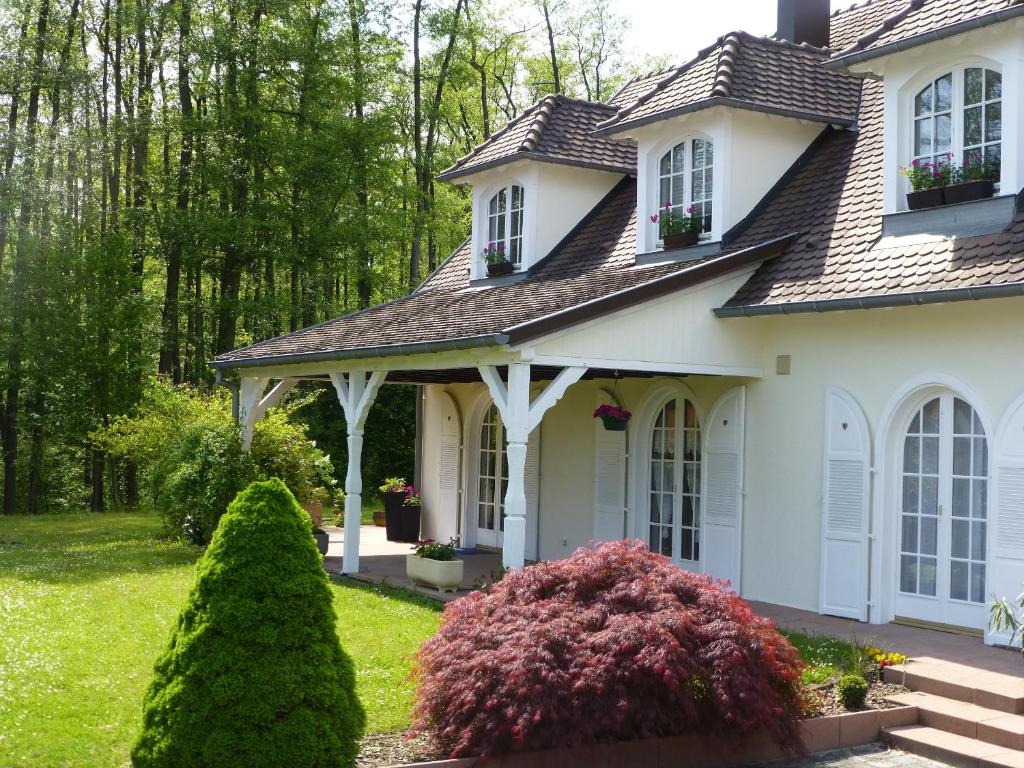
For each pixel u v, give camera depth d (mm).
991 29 10719
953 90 11320
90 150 26953
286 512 6488
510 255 17422
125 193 32156
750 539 12609
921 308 10852
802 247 12430
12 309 25016
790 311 11414
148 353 27375
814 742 7762
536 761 6738
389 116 30562
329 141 29203
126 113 30266
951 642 10086
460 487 18375
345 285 33969
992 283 9664
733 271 12344
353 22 30906
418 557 13031
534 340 10992
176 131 28672
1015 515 9883
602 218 16938
